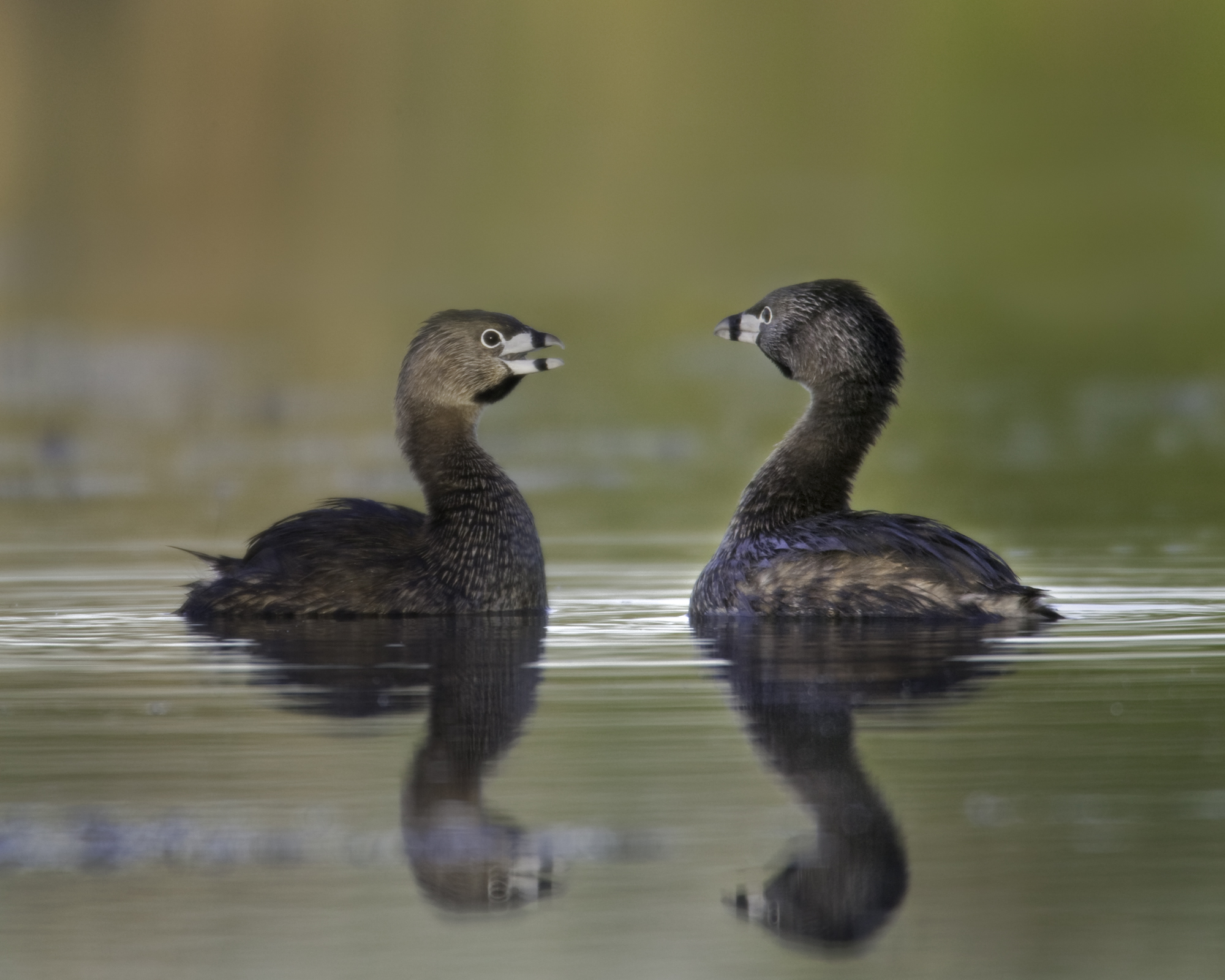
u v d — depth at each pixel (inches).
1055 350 1379.2
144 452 1010.7
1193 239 1521.9
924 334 1455.5
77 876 286.8
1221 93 1609.3
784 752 351.6
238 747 357.4
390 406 1183.6
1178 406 1152.8
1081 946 257.8
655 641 481.7
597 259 1663.4
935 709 387.5
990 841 297.6
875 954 257.9
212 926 266.7
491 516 545.0
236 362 1366.9
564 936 263.4
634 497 860.0
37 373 1333.7
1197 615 514.6
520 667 442.0
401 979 249.1
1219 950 257.0
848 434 561.9
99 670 441.4
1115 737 360.8
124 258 1779.0
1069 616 513.0
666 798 321.4
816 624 508.4
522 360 557.0
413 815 312.5
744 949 260.4
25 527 753.6
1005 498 809.5
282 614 524.1
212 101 1877.5
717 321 1510.8
